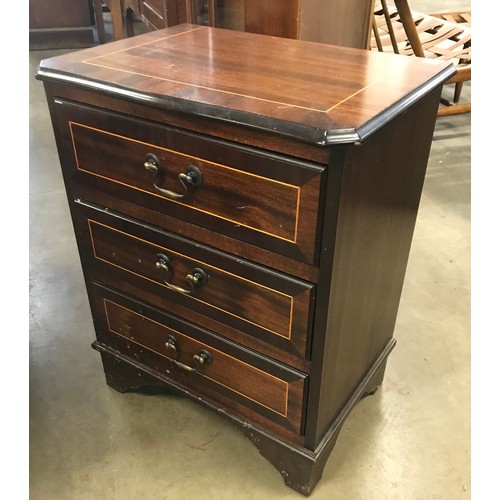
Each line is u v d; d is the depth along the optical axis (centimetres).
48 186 213
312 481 101
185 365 105
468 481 106
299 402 91
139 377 119
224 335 95
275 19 125
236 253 83
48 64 90
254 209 77
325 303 78
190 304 96
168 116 79
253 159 73
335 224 71
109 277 107
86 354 139
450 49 206
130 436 116
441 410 121
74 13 343
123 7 294
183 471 109
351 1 128
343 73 87
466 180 213
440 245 177
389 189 86
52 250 178
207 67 89
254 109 72
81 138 92
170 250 92
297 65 91
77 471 109
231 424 119
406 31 176
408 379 129
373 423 118
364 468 108
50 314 152
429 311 150
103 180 94
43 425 119
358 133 65
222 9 139
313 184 69
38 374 132
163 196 87
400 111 74
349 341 94
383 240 92
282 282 80
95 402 125
